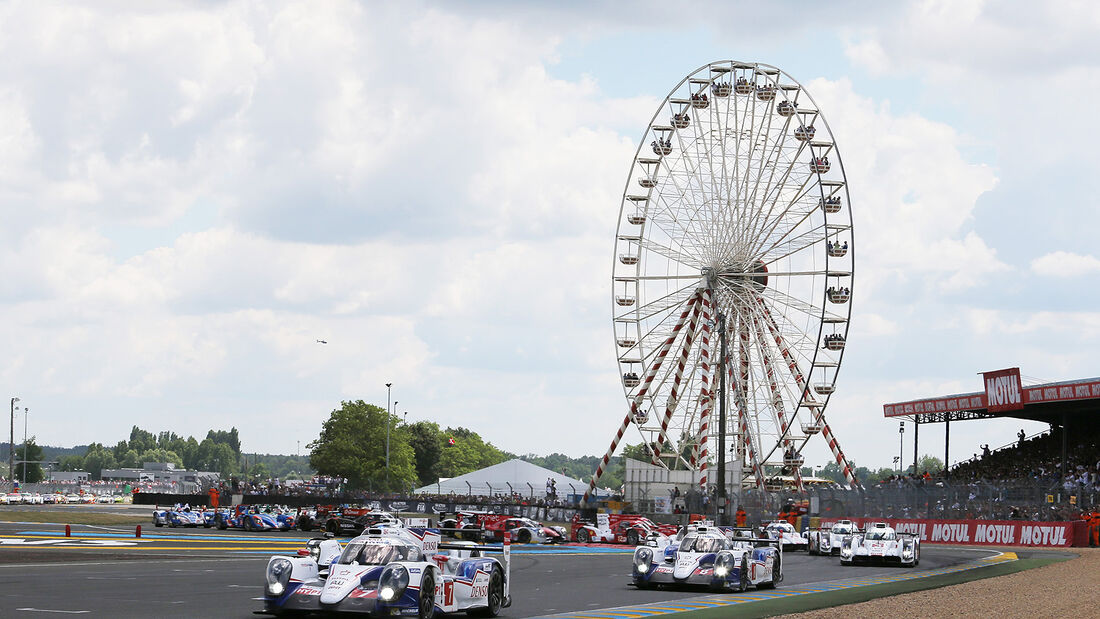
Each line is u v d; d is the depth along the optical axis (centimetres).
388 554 2116
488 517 6125
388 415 13175
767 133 8381
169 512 6994
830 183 8112
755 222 8319
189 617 2111
